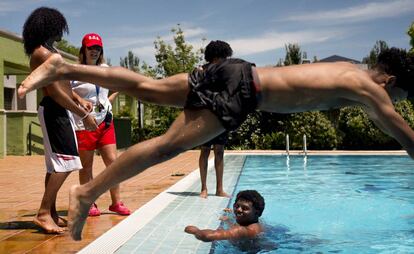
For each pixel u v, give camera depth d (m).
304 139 16.86
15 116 17.38
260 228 5.12
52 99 5.09
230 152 18.48
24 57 17.42
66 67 3.34
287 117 20.67
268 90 3.27
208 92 3.31
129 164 3.33
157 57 26.17
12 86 19.94
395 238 5.20
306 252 4.62
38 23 4.91
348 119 20.58
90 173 6.09
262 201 5.15
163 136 3.36
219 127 3.30
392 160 15.62
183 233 4.87
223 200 6.95
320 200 7.86
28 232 5.01
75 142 5.18
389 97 3.35
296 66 3.36
